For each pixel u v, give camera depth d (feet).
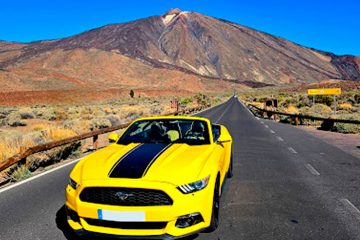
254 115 119.75
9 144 39.34
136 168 14.96
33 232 16.87
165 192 13.84
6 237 16.29
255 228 16.99
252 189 24.02
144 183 13.94
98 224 14.56
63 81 527.40
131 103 272.31
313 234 16.29
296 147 44.21
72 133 51.31
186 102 248.52
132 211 13.79
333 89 107.55
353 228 17.02
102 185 14.03
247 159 35.65
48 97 339.36
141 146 18.19
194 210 14.29
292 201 21.31
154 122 22.02
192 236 16.01
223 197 22.13
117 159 16.06
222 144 22.06
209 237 15.92
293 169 30.68
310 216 18.66
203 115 116.78
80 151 42.57
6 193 24.00
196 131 20.68
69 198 14.94
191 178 14.61
